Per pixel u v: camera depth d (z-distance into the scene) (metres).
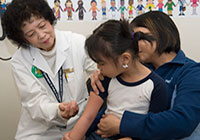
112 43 0.73
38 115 1.10
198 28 1.59
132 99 0.79
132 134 0.76
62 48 1.19
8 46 1.63
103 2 1.56
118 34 0.75
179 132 0.74
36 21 0.99
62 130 1.23
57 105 1.08
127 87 0.80
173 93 0.88
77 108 1.04
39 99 1.11
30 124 1.20
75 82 1.19
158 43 0.90
